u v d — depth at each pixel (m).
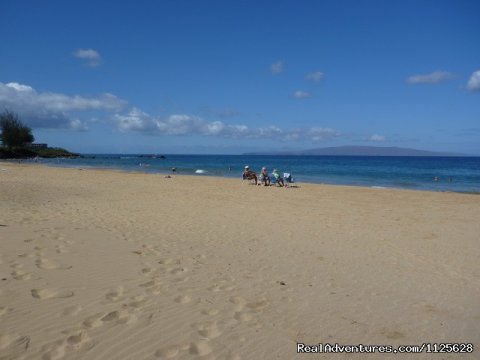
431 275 6.59
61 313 4.18
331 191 21.44
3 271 5.21
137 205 13.44
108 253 6.59
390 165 75.31
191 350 3.69
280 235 9.25
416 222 11.84
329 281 6.03
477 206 15.80
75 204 12.93
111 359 3.44
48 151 101.19
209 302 4.84
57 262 5.83
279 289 5.53
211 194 18.28
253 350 3.78
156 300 4.76
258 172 44.84
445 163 91.00
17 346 3.49
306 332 4.25
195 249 7.45
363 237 9.41
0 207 10.99
